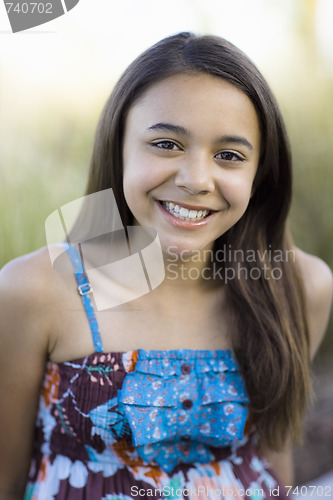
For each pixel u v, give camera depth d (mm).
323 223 2748
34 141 2352
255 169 1114
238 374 1194
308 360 1354
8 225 2146
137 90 1033
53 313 1108
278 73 2891
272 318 1227
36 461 1192
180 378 1117
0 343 1116
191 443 1171
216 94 988
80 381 1090
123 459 1122
